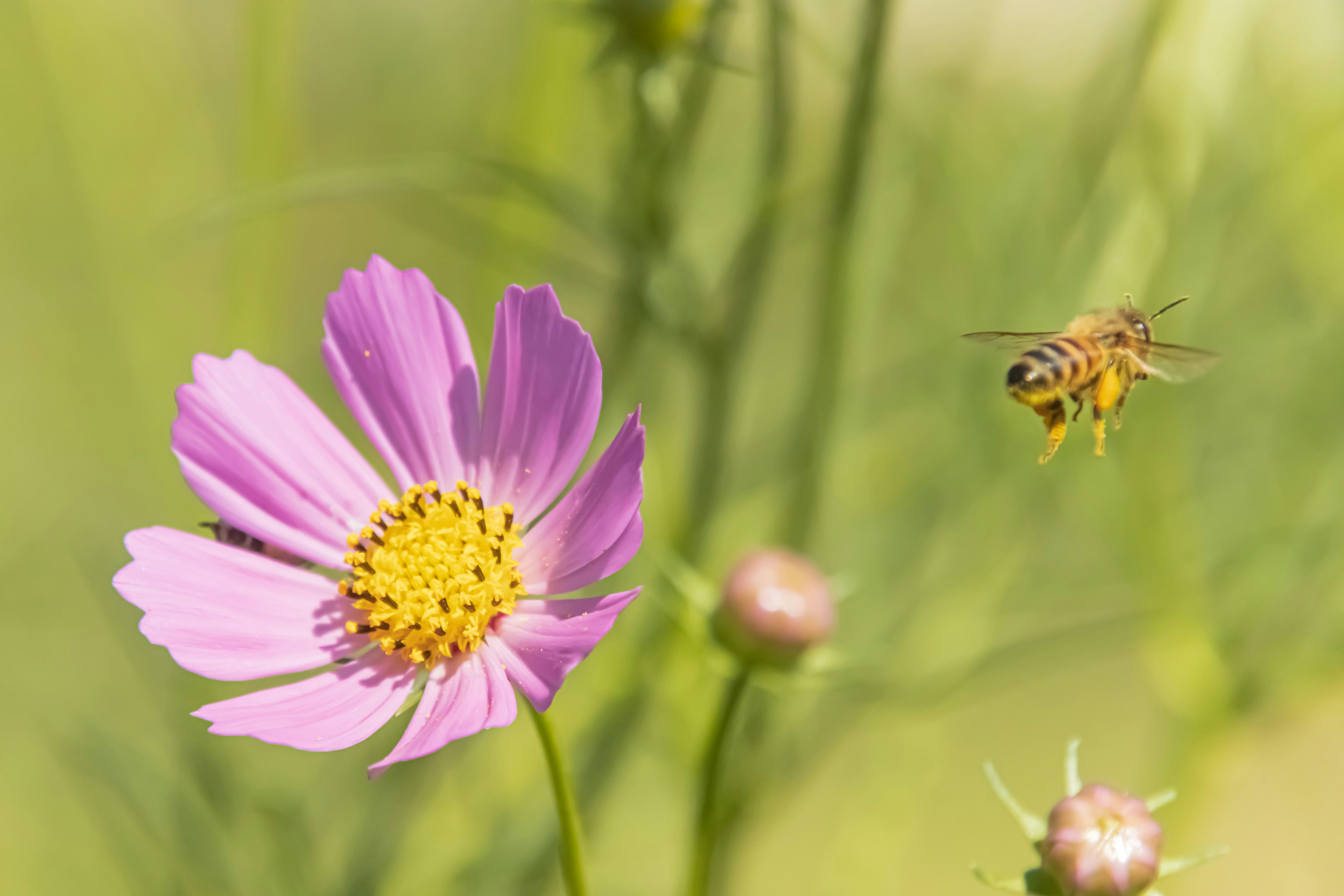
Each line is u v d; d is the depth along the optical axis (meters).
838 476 0.55
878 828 0.56
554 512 0.48
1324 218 0.56
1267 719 0.56
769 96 0.52
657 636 0.54
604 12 0.51
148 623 0.47
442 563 0.48
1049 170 0.57
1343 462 0.56
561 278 0.54
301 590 0.48
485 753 0.56
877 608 0.56
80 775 0.55
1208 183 0.57
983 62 0.57
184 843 0.54
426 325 0.49
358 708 0.48
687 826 0.53
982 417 0.56
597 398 0.48
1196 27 0.53
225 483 0.48
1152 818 0.48
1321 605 0.55
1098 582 0.57
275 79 0.55
